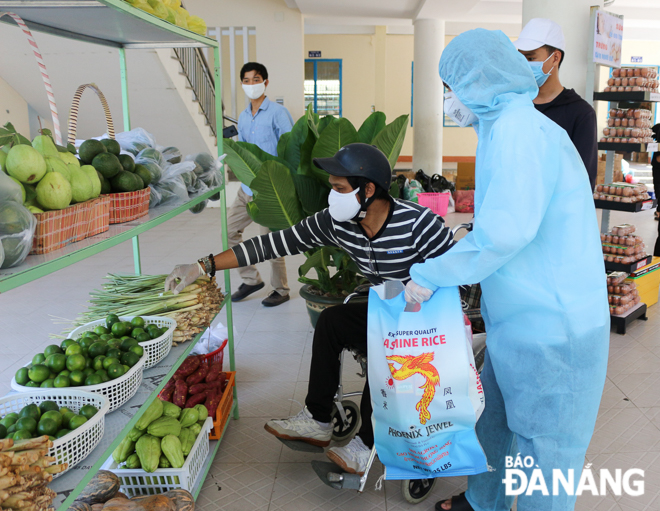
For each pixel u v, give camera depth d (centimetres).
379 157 171
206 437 221
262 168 262
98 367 155
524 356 147
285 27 901
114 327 184
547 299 142
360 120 1548
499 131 138
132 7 152
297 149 328
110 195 161
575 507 196
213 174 238
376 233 185
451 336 154
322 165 167
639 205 365
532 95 150
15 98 755
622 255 372
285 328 376
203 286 221
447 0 792
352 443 195
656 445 235
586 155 248
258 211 292
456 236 676
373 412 164
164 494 180
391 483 215
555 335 142
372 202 176
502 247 135
